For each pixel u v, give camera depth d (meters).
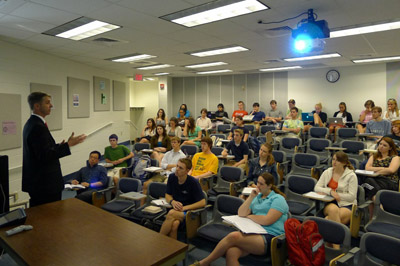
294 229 2.44
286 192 3.87
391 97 8.81
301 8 3.88
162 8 3.79
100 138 9.21
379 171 3.76
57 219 2.12
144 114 13.36
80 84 7.97
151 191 3.81
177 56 7.20
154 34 5.05
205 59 7.71
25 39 5.23
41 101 2.68
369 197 3.70
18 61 5.68
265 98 10.97
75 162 7.81
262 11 3.97
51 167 2.74
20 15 3.95
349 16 4.21
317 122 8.19
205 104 12.09
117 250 1.66
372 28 4.92
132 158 5.43
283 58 7.70
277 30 4.85
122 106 10.75
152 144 6.29
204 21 4.41
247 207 2.90
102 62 7.89
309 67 9.62
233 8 3.88
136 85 13.41
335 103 9.73
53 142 2.70
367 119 7.78
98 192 4.05
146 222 3.29
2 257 3.07
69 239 1.80
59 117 7.05
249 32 4.98
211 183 4.54
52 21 4.22
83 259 1.56
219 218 3.24
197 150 5.97
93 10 3.82
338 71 9.59
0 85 5.25
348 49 6.60
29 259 1.56
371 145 5.56
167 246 1.71
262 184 2.92
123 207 3.77
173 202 3.20
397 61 8.59
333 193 3.30
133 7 3.74
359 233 3.22
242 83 11.36
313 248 2.34
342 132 6.65
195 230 3.15
